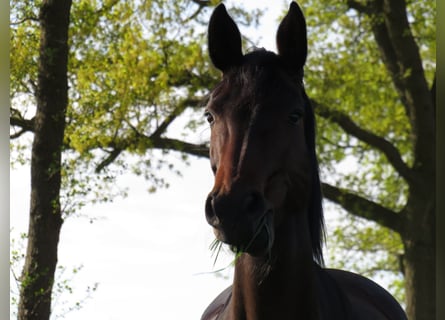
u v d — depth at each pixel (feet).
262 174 16.06
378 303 22.65
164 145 51.57
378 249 63.93
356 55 58.03
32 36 39.83
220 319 19.11
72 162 42.63
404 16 55.98
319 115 56.08
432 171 58.95
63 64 37.32
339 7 56.54
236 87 16.69
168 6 49.57
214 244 16.93
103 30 46.52
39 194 36.81
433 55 65.05
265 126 16.31
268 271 17.01
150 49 50.21
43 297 35.55
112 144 49.32
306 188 17.33
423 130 58.75
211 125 17.19
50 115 37.06
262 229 16.08
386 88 61.05
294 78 17.54
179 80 51.98
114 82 47.21
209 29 17.62
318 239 17.99
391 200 63.21
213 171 16.93
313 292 17.62
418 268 59.26
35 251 36.27
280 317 17.28
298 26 17.54
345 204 58.65
